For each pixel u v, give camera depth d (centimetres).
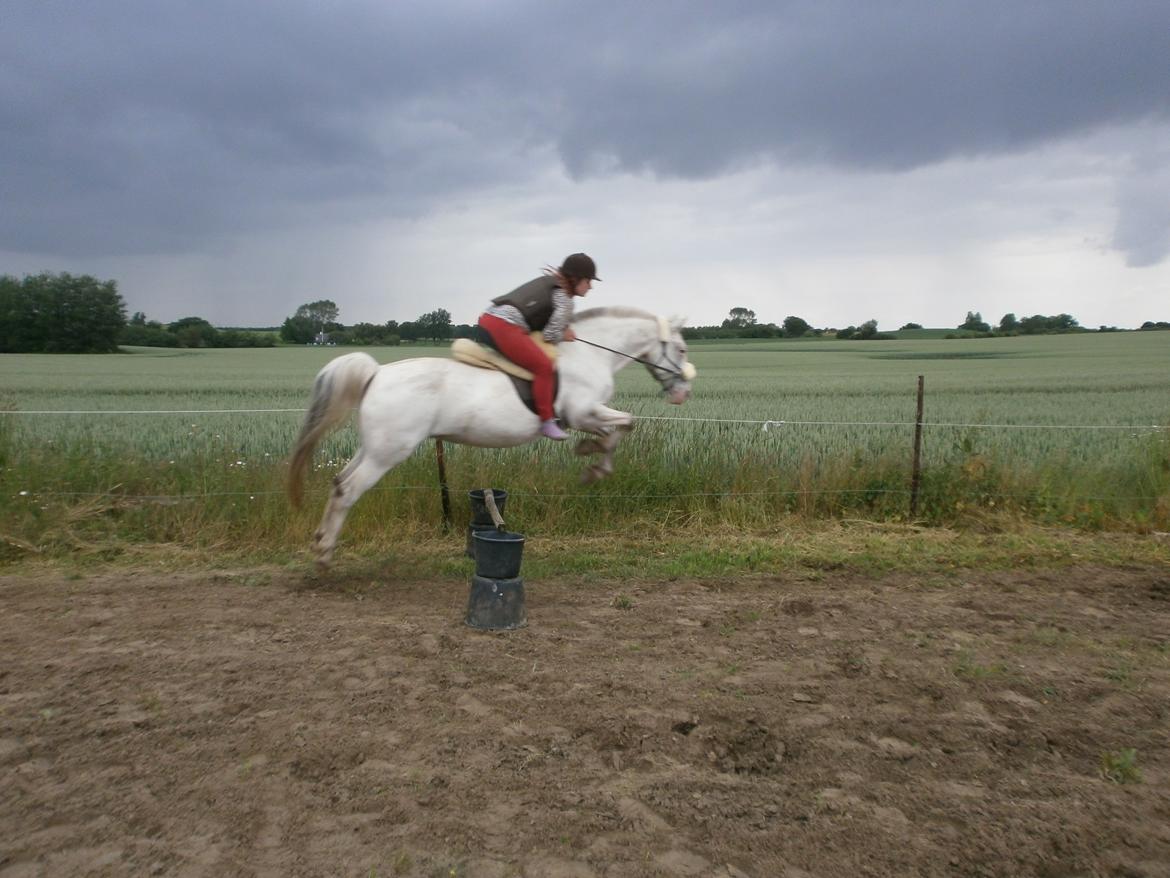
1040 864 338
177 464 935
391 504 859
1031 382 2556
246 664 520
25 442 951
